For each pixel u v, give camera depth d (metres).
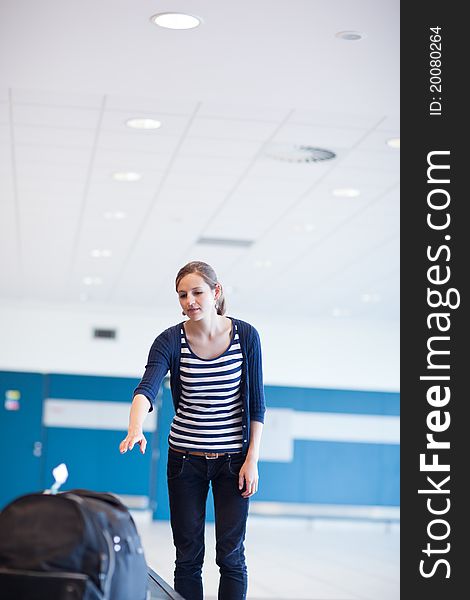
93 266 15.69
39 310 19.94
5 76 7.57
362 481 20.20
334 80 7.33
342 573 11.45
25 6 6.14
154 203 11.59
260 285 17.02
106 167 10.20
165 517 19.38
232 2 5.94
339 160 9.72
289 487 20.00
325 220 12.17
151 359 4.35
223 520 4.49
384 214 11.73
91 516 3.12
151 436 19.59
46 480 19.42
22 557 3.06
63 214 12.27
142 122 8.73
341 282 16.42
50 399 19.61
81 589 3.00
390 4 5.91
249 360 4.43
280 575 11.03
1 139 9.40
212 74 7.30
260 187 10.77
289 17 6.13
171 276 16.28
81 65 7.23
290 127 8.74
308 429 20.20
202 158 9.78
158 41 6.66
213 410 4.42
